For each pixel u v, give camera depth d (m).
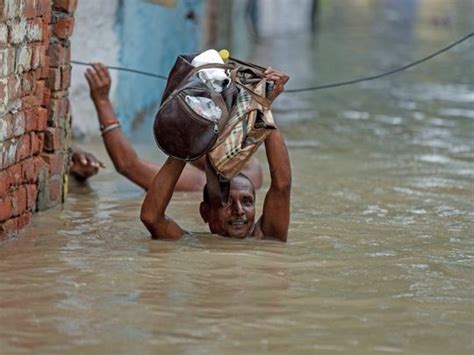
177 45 29.98
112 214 15.15
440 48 46.25
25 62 13.66
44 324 9.70
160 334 9.50
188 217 15.20
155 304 10.38
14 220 13.61
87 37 22.55
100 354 8.98
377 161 21.02
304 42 48.56
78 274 11.45
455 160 21.45
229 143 12.80
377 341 9.56
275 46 46.47
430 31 54.09
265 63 40.28
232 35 45.81
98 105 16.92
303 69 38.75
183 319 9.95
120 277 11.35
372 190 17.91
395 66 40.00
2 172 13.02
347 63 40.88
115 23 22.73
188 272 11.65
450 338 9.73
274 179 13.27
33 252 12.52
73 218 14.78
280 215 13.42
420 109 29.44
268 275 11.65
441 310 10.59
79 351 9.04
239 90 12.85
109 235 13.66
